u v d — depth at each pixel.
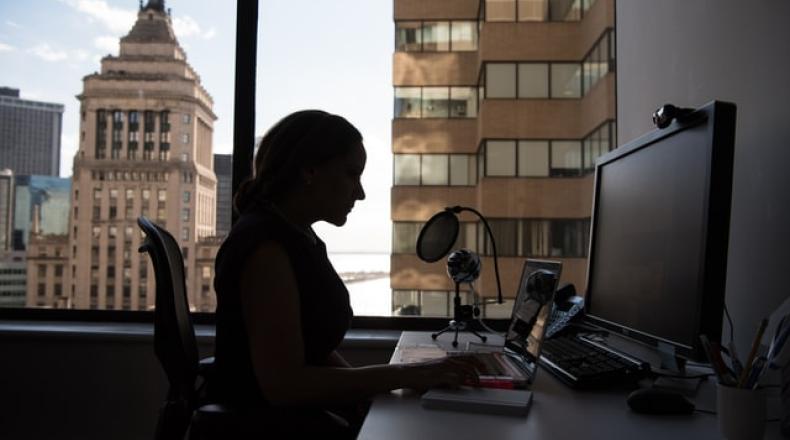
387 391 0.92
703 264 0.87
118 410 2.08
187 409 1.16
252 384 0.96
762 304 1.22
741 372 0.76
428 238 1.72
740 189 1.30
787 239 1.14
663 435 0.74
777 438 0.75
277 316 0.90
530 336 1.15
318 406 0.91
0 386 2.10
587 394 0.96
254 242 0.95
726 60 1.35
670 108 1.01
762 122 1.22
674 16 1.62
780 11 1.16
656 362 1.16
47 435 2.09
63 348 2.10
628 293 1.15
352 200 1.15
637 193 1.15
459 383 0.95
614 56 2.16
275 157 1.08
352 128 1.14
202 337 2.06
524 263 1.38
